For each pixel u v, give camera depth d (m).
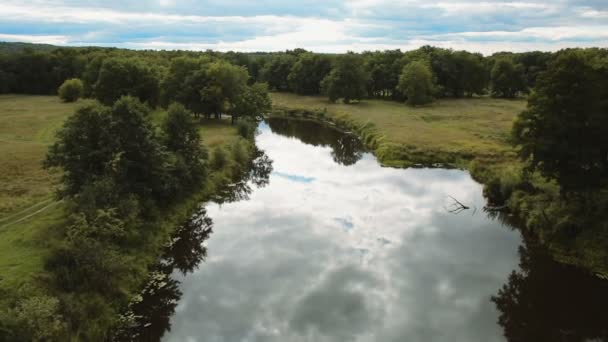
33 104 92.50
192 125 38.66
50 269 20.42
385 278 26.00
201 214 35.78
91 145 27.89
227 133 61.50
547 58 119.00
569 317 22.34
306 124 84.94
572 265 26.86
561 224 28.80
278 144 66.44
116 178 27.48
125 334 20.36
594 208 28.02
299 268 27.06
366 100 108.94
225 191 41.59
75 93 96.69
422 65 95.06
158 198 32.62
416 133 63.28
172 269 26.67
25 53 118.19
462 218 35.44
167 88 74.38
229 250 29.41
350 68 100.81
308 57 121.19
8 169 39.78
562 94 28.30
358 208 37.72
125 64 69.31
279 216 35.75
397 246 30.31
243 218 35.25
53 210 28.53
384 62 117.56
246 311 22.55
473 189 42.69
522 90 108.38
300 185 44.66
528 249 29.47
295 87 122.44
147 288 23.88
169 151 35.34
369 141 64.81
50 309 16.77
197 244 30.25
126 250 25.14
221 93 70.12
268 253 29.06
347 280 25.72
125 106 29.59
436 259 28.39
